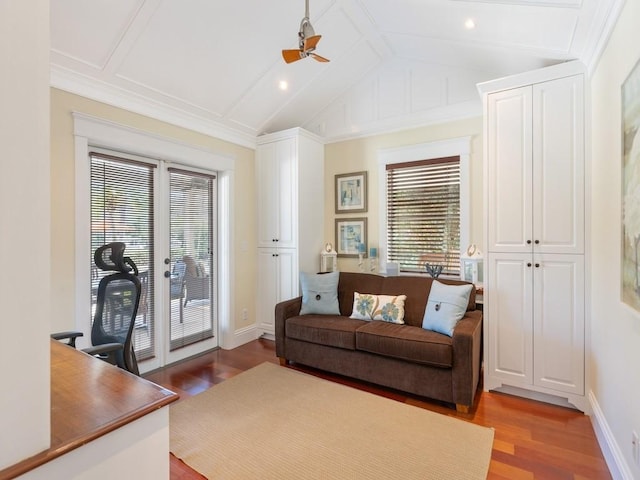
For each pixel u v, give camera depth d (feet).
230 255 12.97
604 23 6.37
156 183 10.89
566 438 7.09
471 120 11.43
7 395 2.04
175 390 9.33
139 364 10.41
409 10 9.05
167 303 11.22
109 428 2.52
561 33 7.50
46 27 2.23
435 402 8.69
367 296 11.18
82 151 8.70
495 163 9.07
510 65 10.07
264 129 13.94
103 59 8.48
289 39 10.13
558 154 8.31
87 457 2.42
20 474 2.07
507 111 8.91
